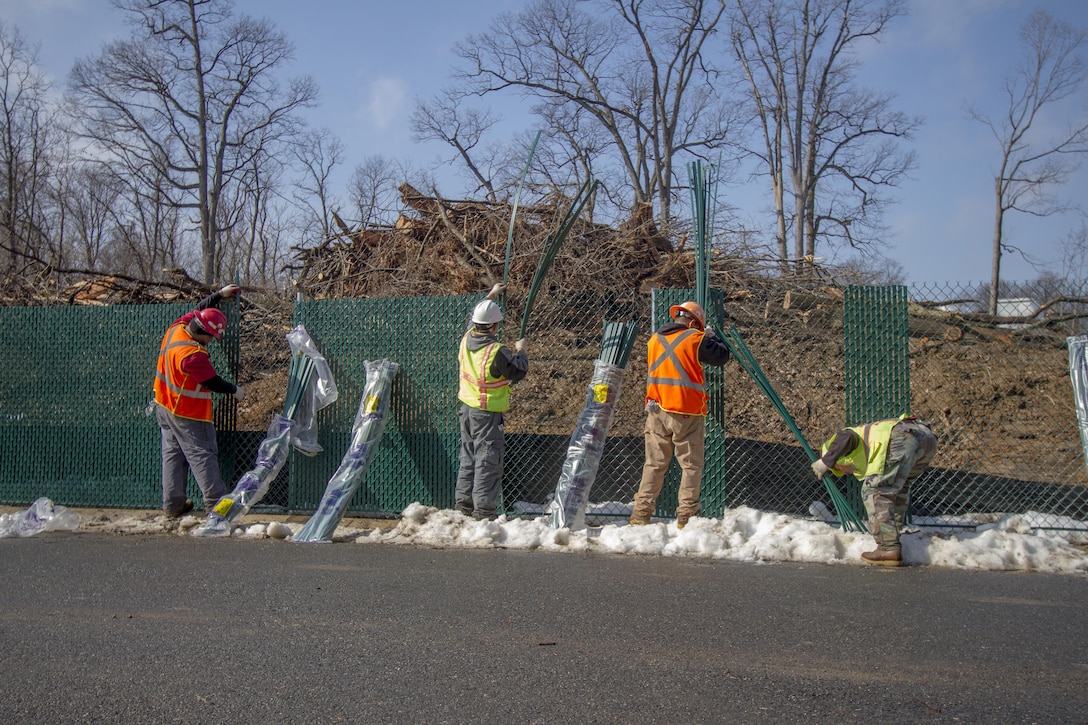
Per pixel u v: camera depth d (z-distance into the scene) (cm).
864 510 650
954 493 721
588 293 906
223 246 2659
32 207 2273
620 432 834
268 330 872
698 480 640
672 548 591
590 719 320
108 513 752
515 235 1022
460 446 694
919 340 954
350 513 724
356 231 1162
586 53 2714
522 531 627
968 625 429
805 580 517
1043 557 557
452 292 988
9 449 802
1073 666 375
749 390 889
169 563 559
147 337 776
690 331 637
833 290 942
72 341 792
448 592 486
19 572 532
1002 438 881
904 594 486
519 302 915
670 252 1044
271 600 469
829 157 2777
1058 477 795
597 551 598
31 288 1045
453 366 711
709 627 423
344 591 488
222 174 2644
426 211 1127
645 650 391
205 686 349
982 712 328
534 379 855
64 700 337
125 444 777
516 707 329
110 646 396
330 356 740
